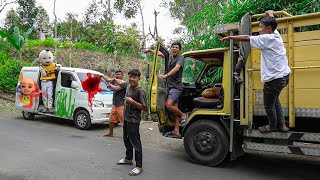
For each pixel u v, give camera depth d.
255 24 5.32
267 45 4.54
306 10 7.66
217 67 7.17
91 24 27.69
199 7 20.27
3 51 17.84
